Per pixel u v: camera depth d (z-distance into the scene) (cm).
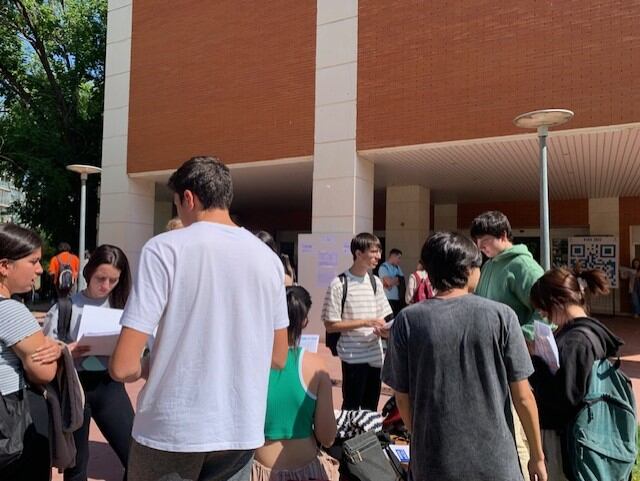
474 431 194
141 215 1387
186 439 165
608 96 798
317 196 1060
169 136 1277
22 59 1994
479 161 1102
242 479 181
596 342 255
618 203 1642
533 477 211
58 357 234
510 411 202
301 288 254
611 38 798
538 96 854
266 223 2297
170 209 1989
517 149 973
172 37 1280
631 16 784
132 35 1352
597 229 1667
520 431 292
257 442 176
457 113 927
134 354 167
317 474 228
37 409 231
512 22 877
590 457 243
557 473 256
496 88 891
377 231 1933
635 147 944
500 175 1280
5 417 213
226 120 1189
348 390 398
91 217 1911
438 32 947
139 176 1348
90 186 1906
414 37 970
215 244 178
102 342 280
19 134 1719
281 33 1119
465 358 198
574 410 252
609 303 1631
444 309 207
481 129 904
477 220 332
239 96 1172
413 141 968
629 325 1373
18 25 1888
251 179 1395
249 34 1160
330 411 238
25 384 227
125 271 328
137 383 678
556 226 1741
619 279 1620
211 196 189
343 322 393
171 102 1277
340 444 286
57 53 2017
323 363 243
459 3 927
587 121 813
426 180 1378
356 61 1030
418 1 967
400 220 1477
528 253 316
